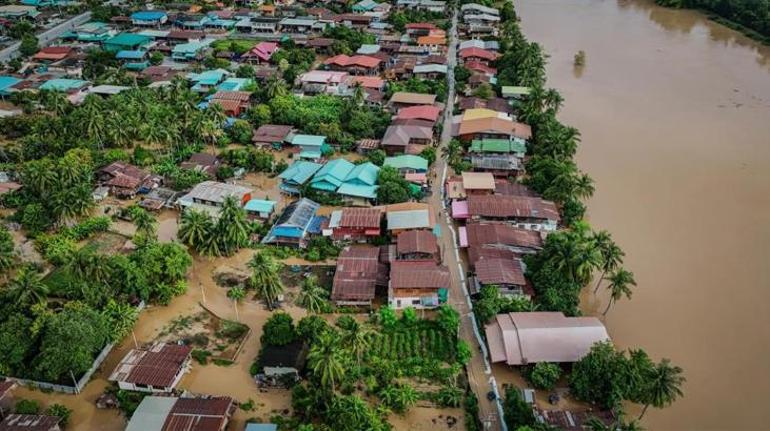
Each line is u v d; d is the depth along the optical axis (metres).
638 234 115.06
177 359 83.88
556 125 140.38
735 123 159.25
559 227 116.06
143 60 194.38
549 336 84.81
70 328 80.44
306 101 163.75
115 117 144.00
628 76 190.62
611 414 77.19
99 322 84.62
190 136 147.38
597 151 144.88
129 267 95.31
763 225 117.94
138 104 152.62
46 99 157.25
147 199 125.38
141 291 95.25
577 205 116.00
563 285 93.62
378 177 124.94
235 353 88.31
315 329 86.19
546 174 125.06
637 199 126.19
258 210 118.12
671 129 155.75
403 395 78.50
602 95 176.25
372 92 169.00
